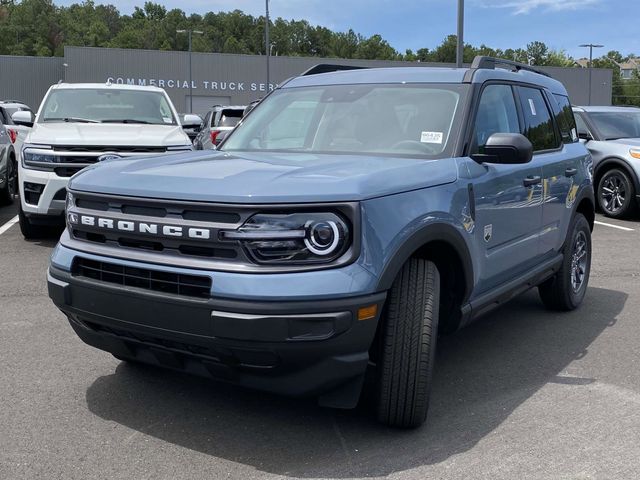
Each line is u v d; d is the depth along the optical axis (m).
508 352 4.98
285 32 129.62
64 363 4.58
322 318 3.03
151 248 3.29
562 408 3.97
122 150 8.16
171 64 56.94
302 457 3.35
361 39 131.12
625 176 11.58
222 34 133.50
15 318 5.59
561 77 63.38
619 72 135.50
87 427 3.64
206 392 4.12
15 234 9.40
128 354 3.65
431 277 3.50
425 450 3.44
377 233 3.19
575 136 6.18
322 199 3.09
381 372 3.47
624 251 8.92
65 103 9.50
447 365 4.71
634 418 3.84
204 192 3.15
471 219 3.92
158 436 3.56
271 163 3.77
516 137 3.99
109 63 55.56
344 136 4.39
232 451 3.41
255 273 3.03
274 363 3.10
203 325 3.09
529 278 4.94
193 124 10.01
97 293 3.40
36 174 8.05
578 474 3.21
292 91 5.04
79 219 3.53
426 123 4.26
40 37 139.25
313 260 3.08
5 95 59.22
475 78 4.46
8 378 4.31
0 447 3.41
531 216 4.84
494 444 3.51
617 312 6.08
